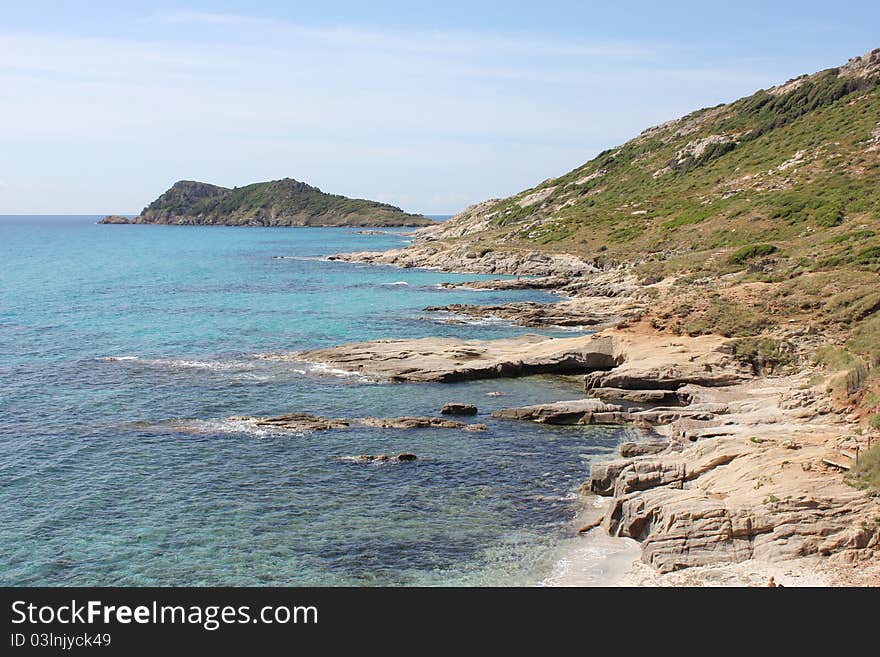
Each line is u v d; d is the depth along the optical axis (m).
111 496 29.94
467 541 26.19
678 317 58.75
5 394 45.16
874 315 50.56
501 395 46.94
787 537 22.42
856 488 23.95
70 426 38.91
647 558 23.72
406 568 24.30
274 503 29.45
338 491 30.73
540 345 56.44
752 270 76.31
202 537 26.48
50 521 27.62
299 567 24.44
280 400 44.88
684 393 43.47
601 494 30.34
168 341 62.81
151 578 23.78
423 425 39.72
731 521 23.27
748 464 27.38
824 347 46.72
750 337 50.72
